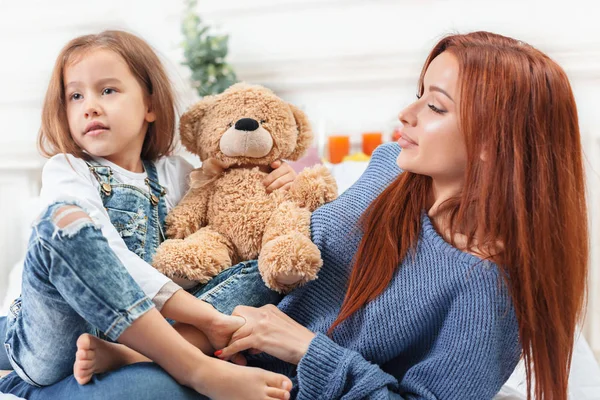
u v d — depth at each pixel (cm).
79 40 120
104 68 115
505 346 93
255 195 115
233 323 99
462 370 89
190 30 223
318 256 103
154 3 244
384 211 108
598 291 202
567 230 93
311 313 108
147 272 100
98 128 114
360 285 102
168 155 134
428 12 218
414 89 220
